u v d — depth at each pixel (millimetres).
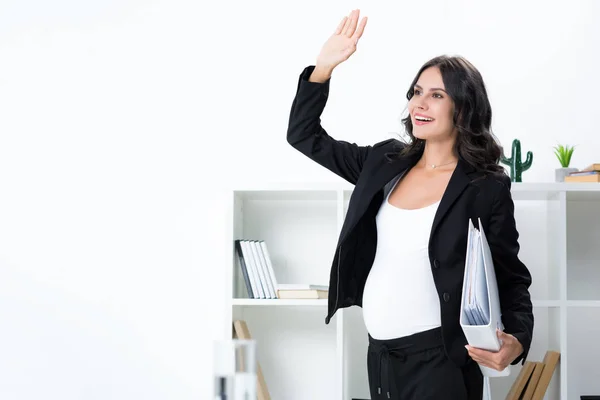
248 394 960
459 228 1929
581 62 3307
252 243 2969
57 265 3479
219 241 3408
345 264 2066
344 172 2260
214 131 3436
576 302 2885
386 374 1989
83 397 3443
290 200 3332
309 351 3289
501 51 3332
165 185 3443
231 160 3418
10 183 3510
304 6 3428
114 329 3441
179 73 3471
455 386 1928
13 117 3529
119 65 3508
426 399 1932
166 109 3467
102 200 3475
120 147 3479
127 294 3443
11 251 3496
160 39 3492
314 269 3318
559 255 2914
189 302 3410
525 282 2051
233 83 3439
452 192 1944
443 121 2008
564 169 3061
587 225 3266
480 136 2023
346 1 3408
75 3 3549
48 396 3463
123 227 3457
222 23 3463
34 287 3484
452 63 2039
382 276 1999
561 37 3316
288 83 3418
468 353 1906
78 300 3465
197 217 3422
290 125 2215
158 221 3441
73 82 3523
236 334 2980
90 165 3488
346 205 3318
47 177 3502
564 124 3295
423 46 3357
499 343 1787
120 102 3494
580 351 3242
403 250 1977
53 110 3521
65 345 3463
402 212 2002
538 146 3295
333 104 3365
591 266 3254
